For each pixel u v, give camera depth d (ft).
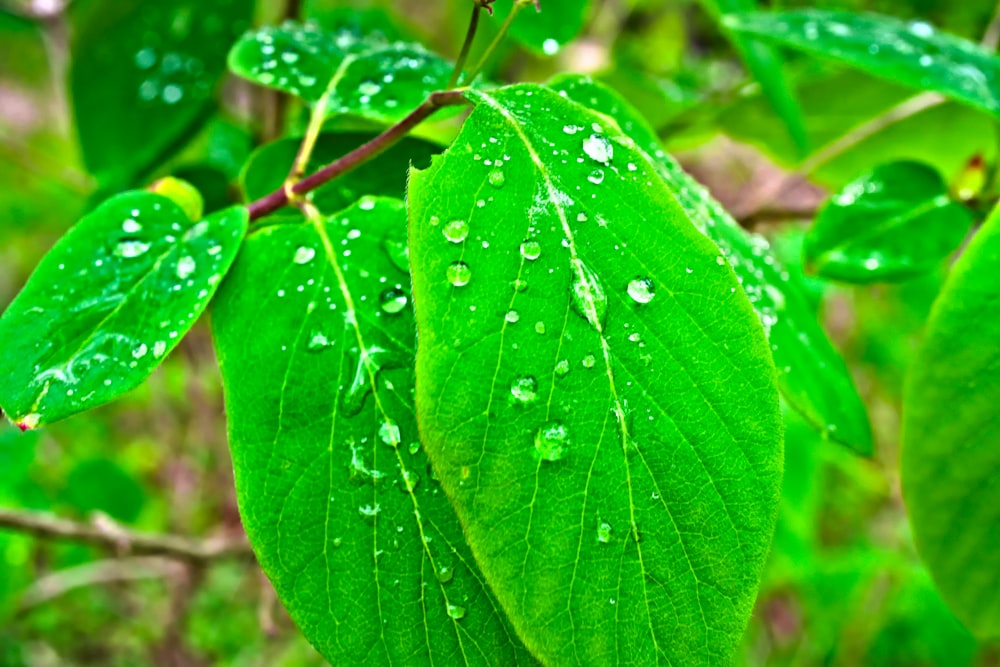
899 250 0.79
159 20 1.02
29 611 1.74
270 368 0.58
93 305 0.59
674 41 1.87
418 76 0.70
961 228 0.79
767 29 0.80
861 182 0.81
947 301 0.66
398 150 0.68
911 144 1.04
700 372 0.54
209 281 0.59
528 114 0.57
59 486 1.62
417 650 0.56
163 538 1.16
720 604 0.53
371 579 0.56
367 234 0.61
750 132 1.13
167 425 2.08
